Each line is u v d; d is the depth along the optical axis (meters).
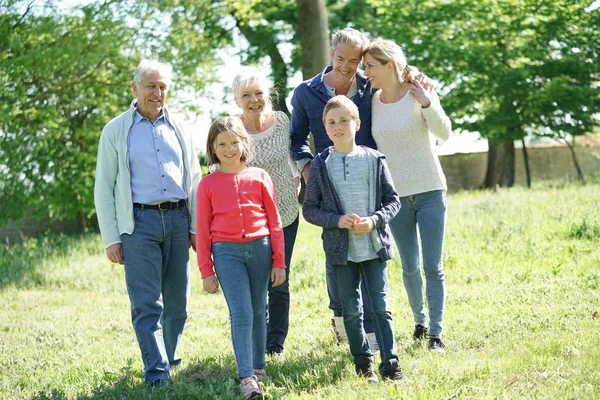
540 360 4.50
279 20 23.12
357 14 23.98
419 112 5.33
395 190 4.95
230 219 4.58
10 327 8.07
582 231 9.19
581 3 25.30
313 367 4.97
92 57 15.90
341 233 4.53
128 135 4.94
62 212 19.72
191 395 4.50
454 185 30.73
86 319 8.36
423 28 24.61
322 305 7.64
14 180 16.42
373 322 4.55
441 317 5.39
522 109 26.08
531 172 31.84
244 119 5.28
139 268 4.84
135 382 5.03
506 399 3.84
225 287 4.52
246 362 4.39
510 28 24.61
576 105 25.41
